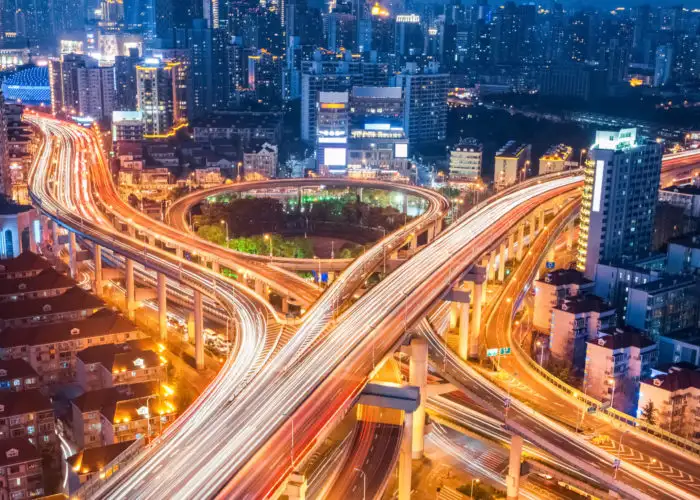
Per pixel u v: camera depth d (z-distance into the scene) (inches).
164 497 6569.9
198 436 7524.6
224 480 6756.9
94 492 6737.2
